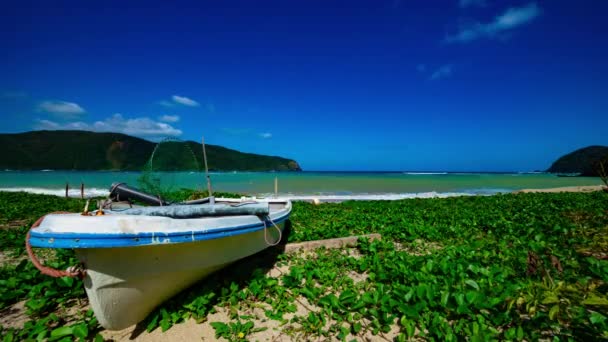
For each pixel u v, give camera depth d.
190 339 3.04
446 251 5.41
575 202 12.64
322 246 6.10
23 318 3.44
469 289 3.65
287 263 5.19
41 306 3.38
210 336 3.09
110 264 2.71
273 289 3.96
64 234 2.52
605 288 3.62
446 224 8.48
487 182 38.81
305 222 8.95
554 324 2.94
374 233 7.38
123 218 2.63
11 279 3.91
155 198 4.24
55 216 2.69
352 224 8.27
